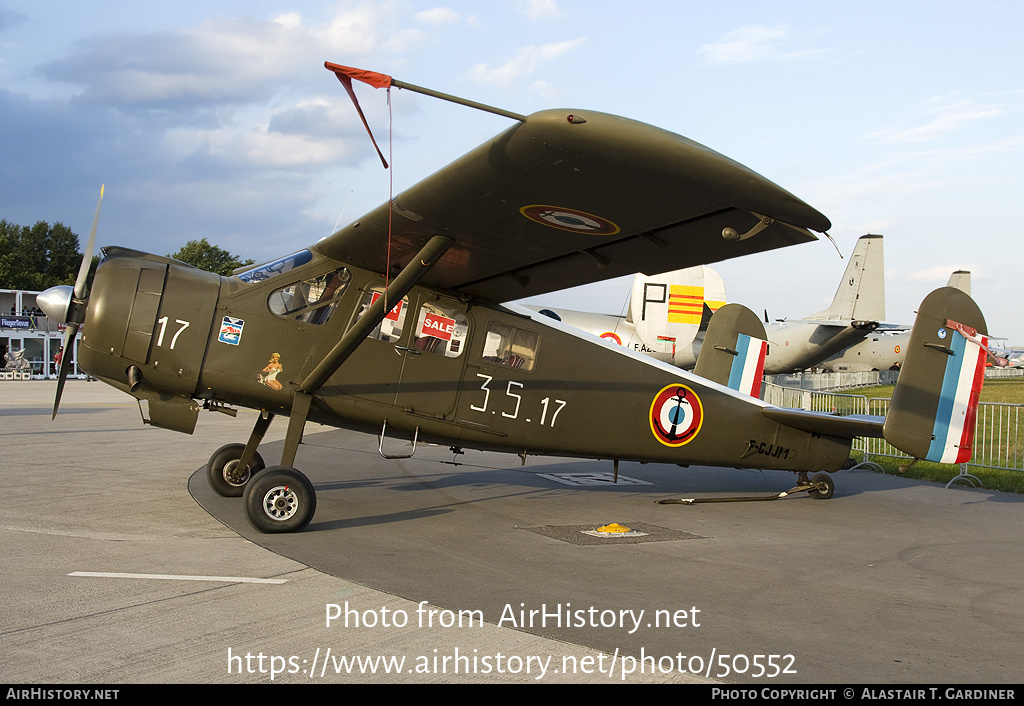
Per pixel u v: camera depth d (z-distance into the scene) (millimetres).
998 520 8273
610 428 8680
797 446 9523
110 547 5898
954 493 10328
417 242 6664
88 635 3889
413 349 7707
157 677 3373
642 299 23094
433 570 5469
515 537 6785
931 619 4641
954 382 8297
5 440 14023
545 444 8445
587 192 5102
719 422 9156
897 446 8117
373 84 4395
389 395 7629
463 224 6102
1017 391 35000
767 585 5371
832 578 5629
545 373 8320
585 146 4434
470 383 7973
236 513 7359
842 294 40562
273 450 13367
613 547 6488
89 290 7223
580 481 10844
